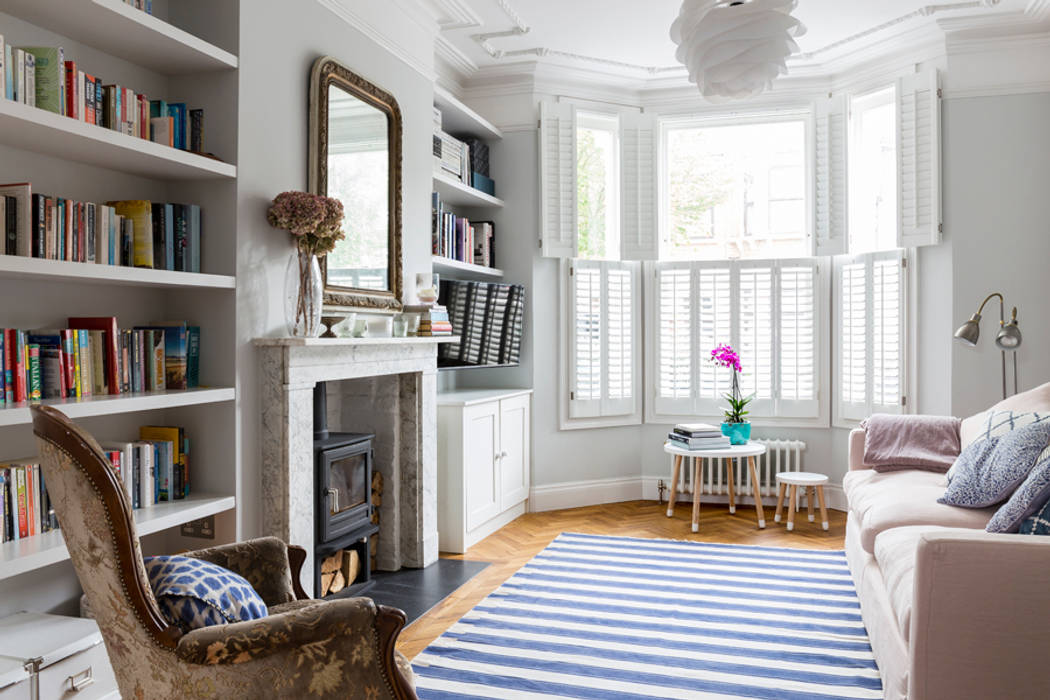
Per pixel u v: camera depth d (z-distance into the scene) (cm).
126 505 161
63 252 227
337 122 340
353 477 360
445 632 305
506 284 516
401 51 399
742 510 542
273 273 304
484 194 519
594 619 320
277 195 303
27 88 213
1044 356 461
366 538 369
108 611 164
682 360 569
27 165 235
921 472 358
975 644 185
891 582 232
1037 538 187
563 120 545
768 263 552
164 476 270
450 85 534
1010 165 465
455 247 495
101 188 262
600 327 561
